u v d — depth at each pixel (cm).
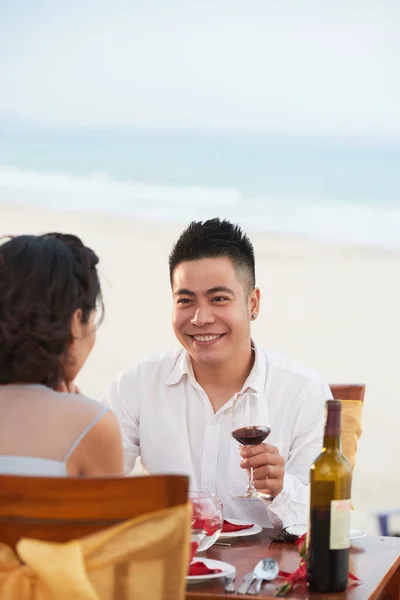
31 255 219
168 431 339
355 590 219
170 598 182
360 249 1705
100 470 219
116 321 1402
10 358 218
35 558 179
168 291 1494
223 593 213
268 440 335
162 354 354
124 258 1598
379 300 1477
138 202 1902
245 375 338
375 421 1080
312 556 217
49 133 2011
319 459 220
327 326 1410
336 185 1912
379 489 884
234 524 283
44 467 211
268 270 1588
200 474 334
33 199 1875
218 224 323
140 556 182
